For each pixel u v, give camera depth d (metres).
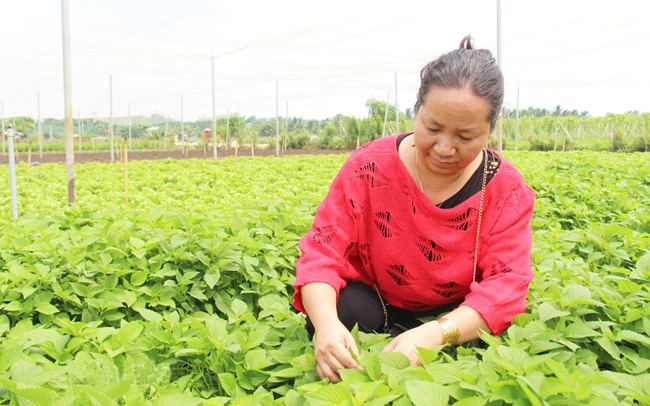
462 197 2.46
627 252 3.97
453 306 2.86
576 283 2.71
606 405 1.57
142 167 16.31
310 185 10.55
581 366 1.98
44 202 8.69
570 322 2.55
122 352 2.46
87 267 3.59
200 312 3.38
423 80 2.17
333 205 2.62
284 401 1.95
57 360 2.46
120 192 10.08
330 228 2.59
